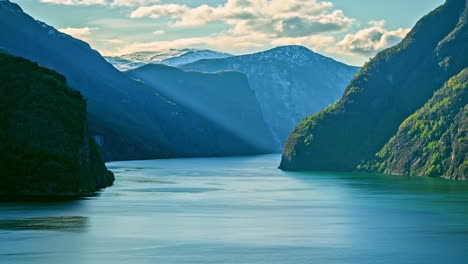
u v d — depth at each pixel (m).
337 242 99.62
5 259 87.06
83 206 140.25
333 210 138.00
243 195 172.25
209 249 93.81
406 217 127.25
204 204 148.50
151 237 102.56
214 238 102.19
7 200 147.12
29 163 164.25
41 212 128.50
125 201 152.12
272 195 172.75
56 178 163.88
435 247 96.31
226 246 96.00
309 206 146.12
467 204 149.62
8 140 168.50
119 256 89.12
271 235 105.31
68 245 95.81
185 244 97.31
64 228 109.75
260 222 119.44
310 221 121.50
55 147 172.12
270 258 88.56
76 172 169.12
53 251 91.81
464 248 95.75
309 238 102.94
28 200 147.88
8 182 159.50
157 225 114.62
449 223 119.00
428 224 117.75
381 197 167.12
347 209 139.50
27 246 94.88
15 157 164.38
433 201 156.12
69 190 164.12
